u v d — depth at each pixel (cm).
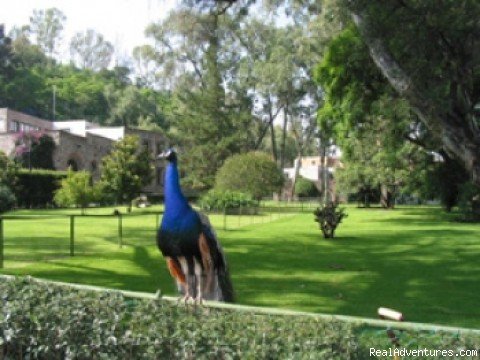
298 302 828
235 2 1470
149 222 2522
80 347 367
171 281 998
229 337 335
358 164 3584
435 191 3139
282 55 4916
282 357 316
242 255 1395
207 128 4659
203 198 3506
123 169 3219
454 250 1503
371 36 1030
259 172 3591
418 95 1021
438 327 358
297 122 6147
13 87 7025
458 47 1089
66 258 1293
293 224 2492
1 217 1145
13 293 441
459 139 1036
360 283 992
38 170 3800
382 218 2948
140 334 353
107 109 8219
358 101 1897
